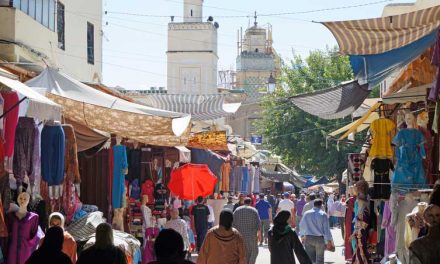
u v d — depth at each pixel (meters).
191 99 22.39
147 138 15.34
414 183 10.77
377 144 12.35
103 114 11.73
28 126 9.56
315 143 39.38
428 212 6.20
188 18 47.50
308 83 40.66
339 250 22.53
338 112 14.64
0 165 8.63
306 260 11.34
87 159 14.18
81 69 23.61
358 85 12.28
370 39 9.93
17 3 16.48
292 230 11.37
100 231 7.16
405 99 12.71
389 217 12.20
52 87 11.78
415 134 10.88
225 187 25.02
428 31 9.74
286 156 40.84
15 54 15.77
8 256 8.84
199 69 46.81
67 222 10.71
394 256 9.78
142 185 15.94
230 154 26.06
